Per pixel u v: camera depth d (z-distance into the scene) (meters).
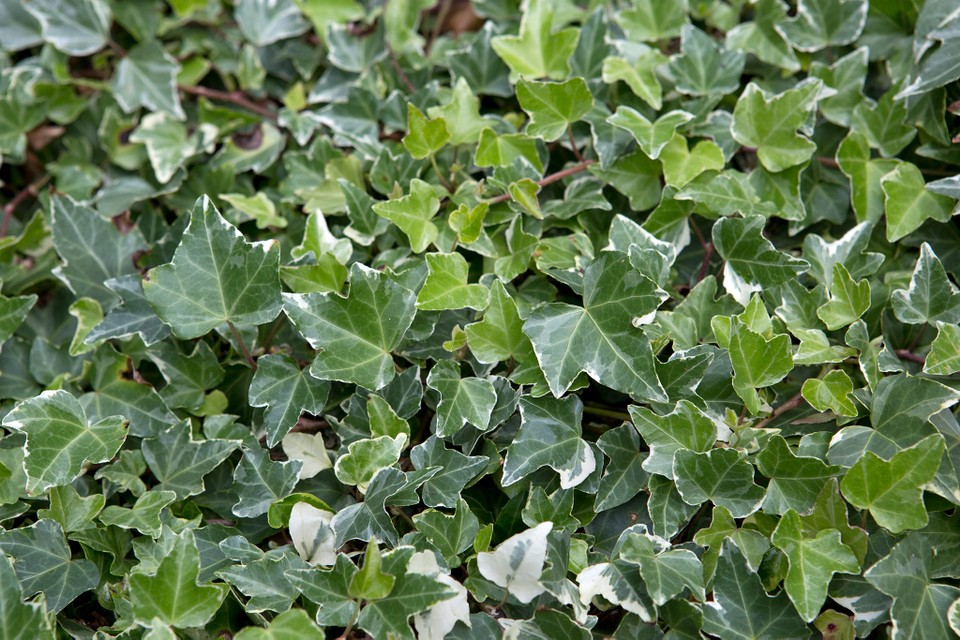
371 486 0.79
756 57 0.90
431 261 0.81
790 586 0.77
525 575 0.78
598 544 0.81
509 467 0.80
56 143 0.97
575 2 0.93
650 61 0.88
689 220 0.86
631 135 0.86
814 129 0.88
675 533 0.79
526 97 0.85
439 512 0.80
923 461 0.77
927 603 0.78
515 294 0.84
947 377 0.81
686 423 0.80
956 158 0.85
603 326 0.80
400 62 0.93
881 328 0.83
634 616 0.79
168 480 0.83
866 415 0.81
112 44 0.95
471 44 0.91
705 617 0.78
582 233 0.85
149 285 0.81
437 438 0.81
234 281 0.82
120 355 0.86
